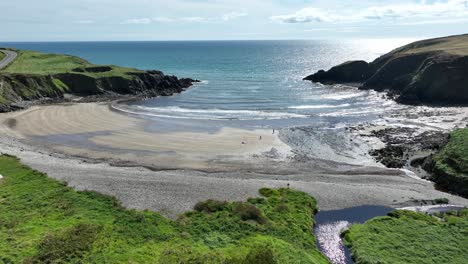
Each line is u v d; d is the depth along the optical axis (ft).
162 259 90.58
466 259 96.48
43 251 89.92
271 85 417.69
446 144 178.60
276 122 246.88
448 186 150.61
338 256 104.17
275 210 123.54
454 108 281.95
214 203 125.59
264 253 89.66
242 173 163.02
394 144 200.13
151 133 217.15
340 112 277.44
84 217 112.06
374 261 95.86
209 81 449.89
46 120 239.91
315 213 128.88
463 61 307.37
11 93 278.87
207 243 101.96
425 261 95.61
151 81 368.07
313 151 190.90
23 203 120.88
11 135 206.69
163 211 122.21
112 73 353.51
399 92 349.20
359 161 178.70
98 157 177.88
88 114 258.57
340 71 449.89
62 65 385.29
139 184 142.41
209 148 193.16
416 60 371.56
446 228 113.19
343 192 143.64
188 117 257.55
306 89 389.60
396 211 125.80
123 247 96.27
